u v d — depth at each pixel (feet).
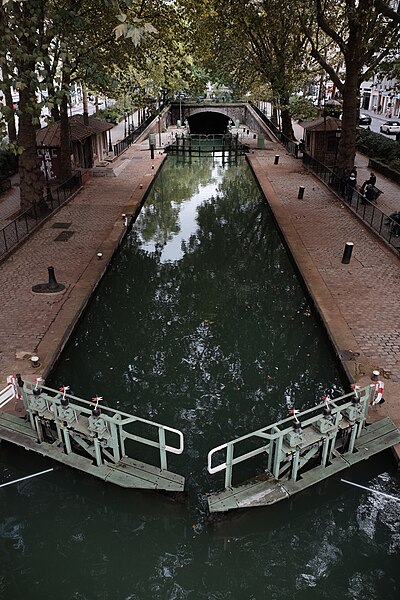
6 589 22.02
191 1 77.00
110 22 65.98
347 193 72.84
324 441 26.08
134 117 197.47
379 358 34.32
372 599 21.53
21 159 64.59
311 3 63.77
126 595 21.94
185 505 25.95
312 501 26.66
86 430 26.37
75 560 23.66
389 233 57.00
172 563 23.63
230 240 67.87
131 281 54.90
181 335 43.27
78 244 57.26
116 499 26.63
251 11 81.15
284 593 22.08
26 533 25.04
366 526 24.97
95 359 39.37
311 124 99.86
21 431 28.96
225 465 24.84
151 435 30.89
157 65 93.86
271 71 105.19
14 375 31.09
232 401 34.30
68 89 29.76
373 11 64.39
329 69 75.10
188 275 56.49
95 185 88.74
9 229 61.31
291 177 94.84
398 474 26.99
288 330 43.27
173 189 97.09
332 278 47.44
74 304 42.27
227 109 197.88
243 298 50.24
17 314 40.57
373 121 188.14
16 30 26.45
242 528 25.13
